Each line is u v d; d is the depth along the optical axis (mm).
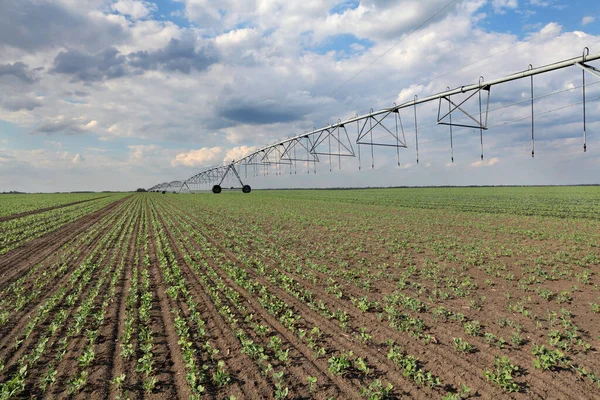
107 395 5820
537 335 7645
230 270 13422
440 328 8109
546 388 5695
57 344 7688
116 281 12344
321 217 33781
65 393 5867
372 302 9969
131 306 9906
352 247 18375
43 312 9328
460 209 40094
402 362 6488
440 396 5547
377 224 27547
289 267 14227
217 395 5773
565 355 6664
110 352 7297
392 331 8031
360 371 6359
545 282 11531
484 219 29781
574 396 5477
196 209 47781
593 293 10336
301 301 10195
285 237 21875
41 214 41344
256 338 7812
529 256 15289
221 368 6480
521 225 25531
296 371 6418
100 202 72625
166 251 17875
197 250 18125
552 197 62031
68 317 9188
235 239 21562
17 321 9016
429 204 49188
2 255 17797
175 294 10617
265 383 6066
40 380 6207
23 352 7332
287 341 7625
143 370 6512
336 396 5645
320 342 7543
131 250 18516
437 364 6520
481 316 8781
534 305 9484
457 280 11898
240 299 10414
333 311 9391
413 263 14586
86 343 7711
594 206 41094
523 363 6488
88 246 19797
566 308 9195
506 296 10109
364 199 65375
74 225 30641
